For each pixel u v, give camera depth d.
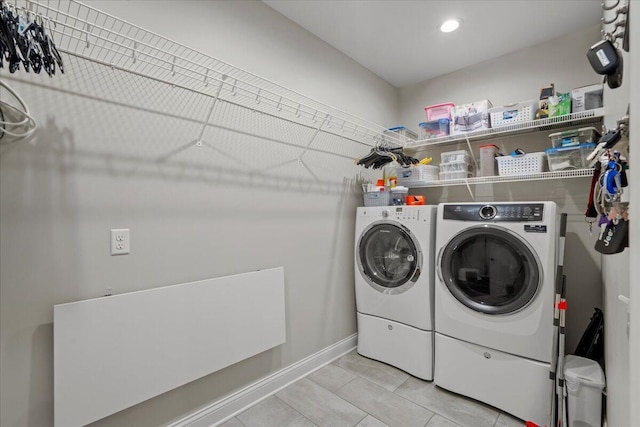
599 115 1.93
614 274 1.35
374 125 3.00
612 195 0.91
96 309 1.32
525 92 2.57
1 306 1.16
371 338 2.50
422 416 1.83
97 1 1.38
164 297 1.52
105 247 1.39
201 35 1.74
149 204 1.53
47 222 1.25
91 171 1.36
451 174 2.60
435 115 2.67
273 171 2.10
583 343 2.00
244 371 1.93
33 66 1.01
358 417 1.83
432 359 2.19
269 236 2.06
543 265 1.71
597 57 0.96
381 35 2.42
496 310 1.83
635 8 0.67
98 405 1.32
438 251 2.10
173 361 1.55
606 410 1.57
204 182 1.73
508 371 1.81
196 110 1.71
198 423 1.69
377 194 2.57
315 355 2.38
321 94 2.46
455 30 2.36
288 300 2.19
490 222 1.89
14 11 1.04
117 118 1.43
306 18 2.22
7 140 1.17
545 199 2.42
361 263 2.55
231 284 1.79
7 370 1.17
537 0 2.03
